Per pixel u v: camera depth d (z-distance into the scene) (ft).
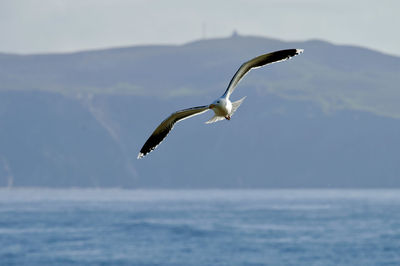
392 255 206.90
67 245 236.43
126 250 222.48
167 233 280.51
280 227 305.73
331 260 198.18
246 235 268.82
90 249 224.74
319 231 284.20
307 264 191.62
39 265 191.93
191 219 361.51
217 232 281.95
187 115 47.39
